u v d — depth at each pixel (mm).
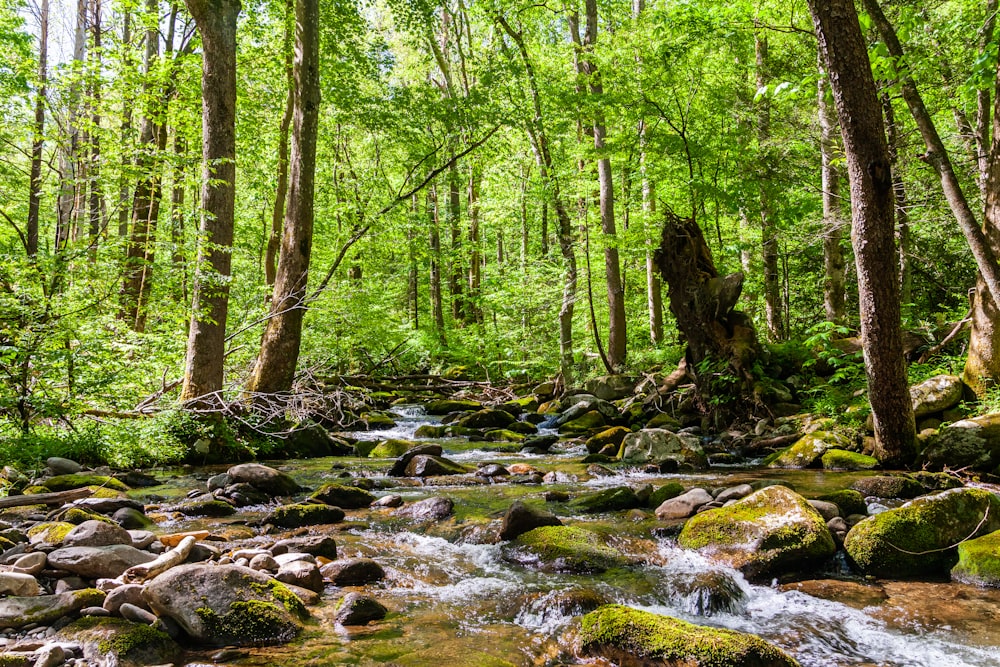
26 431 8219
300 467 10078
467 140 16266
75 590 4004
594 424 14266
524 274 24562
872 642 3926
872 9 8383
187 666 3357
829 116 13336
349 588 4730
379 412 17766
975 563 4828
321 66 15977
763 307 21078
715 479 8516
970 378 9656
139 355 10320
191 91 14359
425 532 6266
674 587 4637
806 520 5285
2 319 7887
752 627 4152
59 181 13648
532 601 4402
